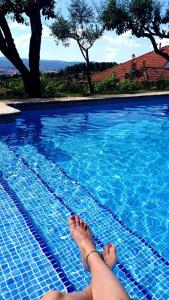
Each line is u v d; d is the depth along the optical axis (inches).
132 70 997.2
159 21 783.7
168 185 249.8
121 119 492.4
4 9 550.9
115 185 247.0
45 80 689.0
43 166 283.4
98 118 494.6
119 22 742.5
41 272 145.6
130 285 139.2
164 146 354.6
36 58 602.5
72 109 543.5
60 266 149.8
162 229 186.9
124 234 179.8
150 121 482.3
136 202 220.7
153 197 228.7
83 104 553.0
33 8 569.0
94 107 565.6
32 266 149.3
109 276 96.3
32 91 609.9
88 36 681.6
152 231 184.4
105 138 384.5
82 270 147.1
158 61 1289.4
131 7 761.6
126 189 240.5
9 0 547.8
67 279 141.7
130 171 277.3
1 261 152.3
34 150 331.3
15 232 177.0
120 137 390.0
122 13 735.7
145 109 573.3
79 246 119.1
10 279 140.9
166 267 152.0
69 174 266.8
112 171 276.1
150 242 173.3
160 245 170.7
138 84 782.5
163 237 178.5
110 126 446.9
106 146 351.3
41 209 204.5
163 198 227.8
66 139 377.1
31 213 199.2
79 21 683.4
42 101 518.9
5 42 593.6
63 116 500.7
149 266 152.3
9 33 591.2
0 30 589.6
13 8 554.6
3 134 394.0
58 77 1174.3
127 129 431.2
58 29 688.4
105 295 88.4
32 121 462.0
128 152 331.0
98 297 89.0
